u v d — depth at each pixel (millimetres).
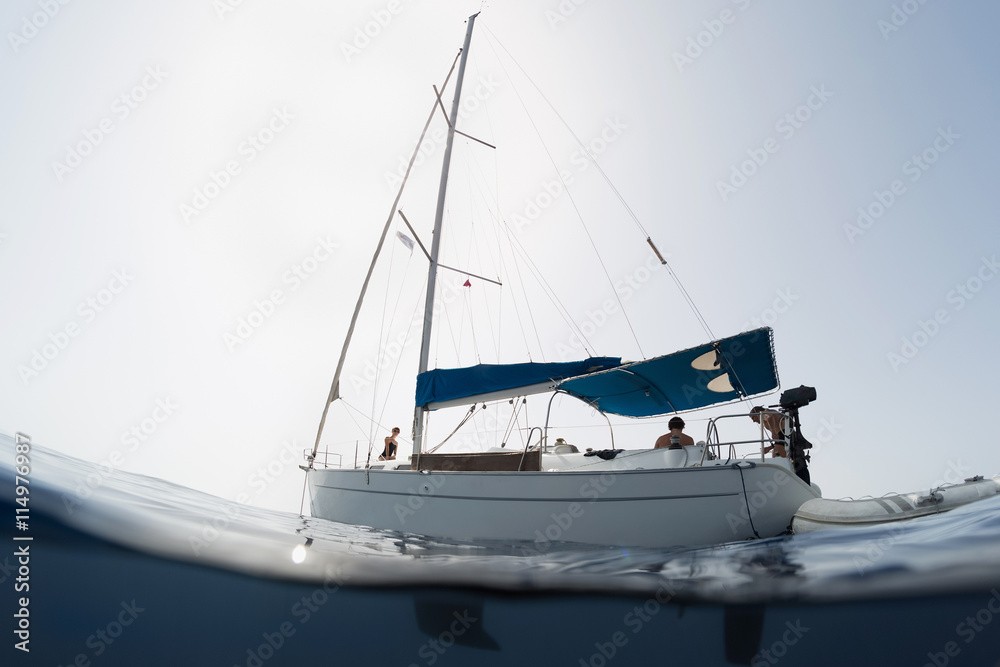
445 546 4875
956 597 2270
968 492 4668
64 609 2170
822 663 2357
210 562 2754
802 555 3371
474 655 2748
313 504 9484
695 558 3775
